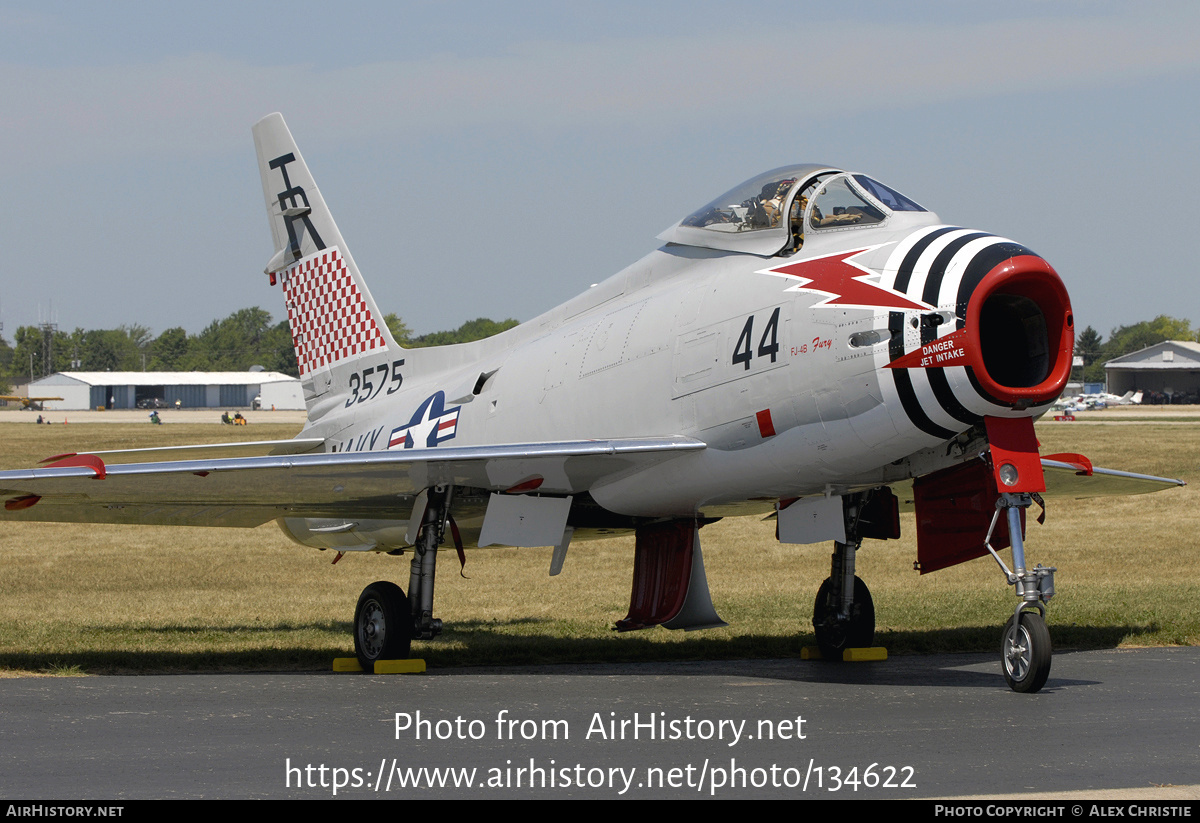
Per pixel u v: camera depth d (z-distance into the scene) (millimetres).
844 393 17312
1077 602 27812
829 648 21141
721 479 19359
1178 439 99312
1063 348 16672
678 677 18875
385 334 27766
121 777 11805
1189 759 12359
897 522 21062
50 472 18078
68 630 25281
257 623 27344
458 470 19703
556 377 22172
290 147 29328
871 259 17703
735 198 20594
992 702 15930
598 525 22547
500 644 23328
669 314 20375
